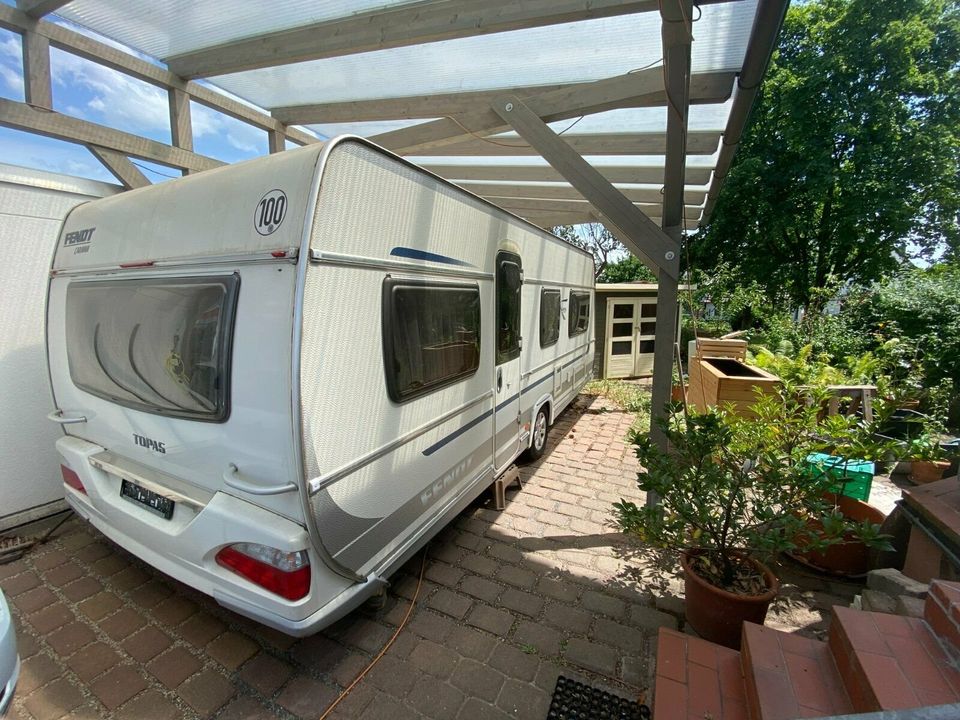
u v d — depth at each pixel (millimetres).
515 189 6410
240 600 2014
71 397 2756
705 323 14102
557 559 3211
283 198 1812
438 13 2699
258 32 3172
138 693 2102
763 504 2408
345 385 1975
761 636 2006
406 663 2307
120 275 2361
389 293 2209
